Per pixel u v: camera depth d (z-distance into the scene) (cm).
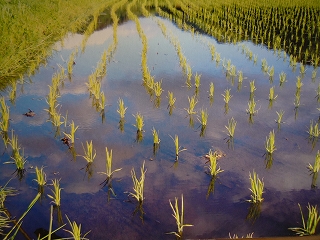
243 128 656
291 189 486
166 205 456
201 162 551
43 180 492
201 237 404
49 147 593
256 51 1203
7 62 969
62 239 370
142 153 579
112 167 538
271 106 751
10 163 545
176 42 1295
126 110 741
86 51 1193
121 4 2388
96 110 740
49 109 736
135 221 429
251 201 460
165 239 402
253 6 2005
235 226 421
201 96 813
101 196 473
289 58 1108
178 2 2419
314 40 1309
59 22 1560
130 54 1165
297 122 677
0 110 697
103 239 400
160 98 804
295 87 862
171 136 633
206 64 1058
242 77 916
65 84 887
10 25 1278
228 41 1353
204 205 457
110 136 633
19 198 466
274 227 420
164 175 519
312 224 418
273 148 584
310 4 1930
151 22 1773
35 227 415
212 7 2116
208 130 652
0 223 399
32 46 1155
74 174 521
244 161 552
